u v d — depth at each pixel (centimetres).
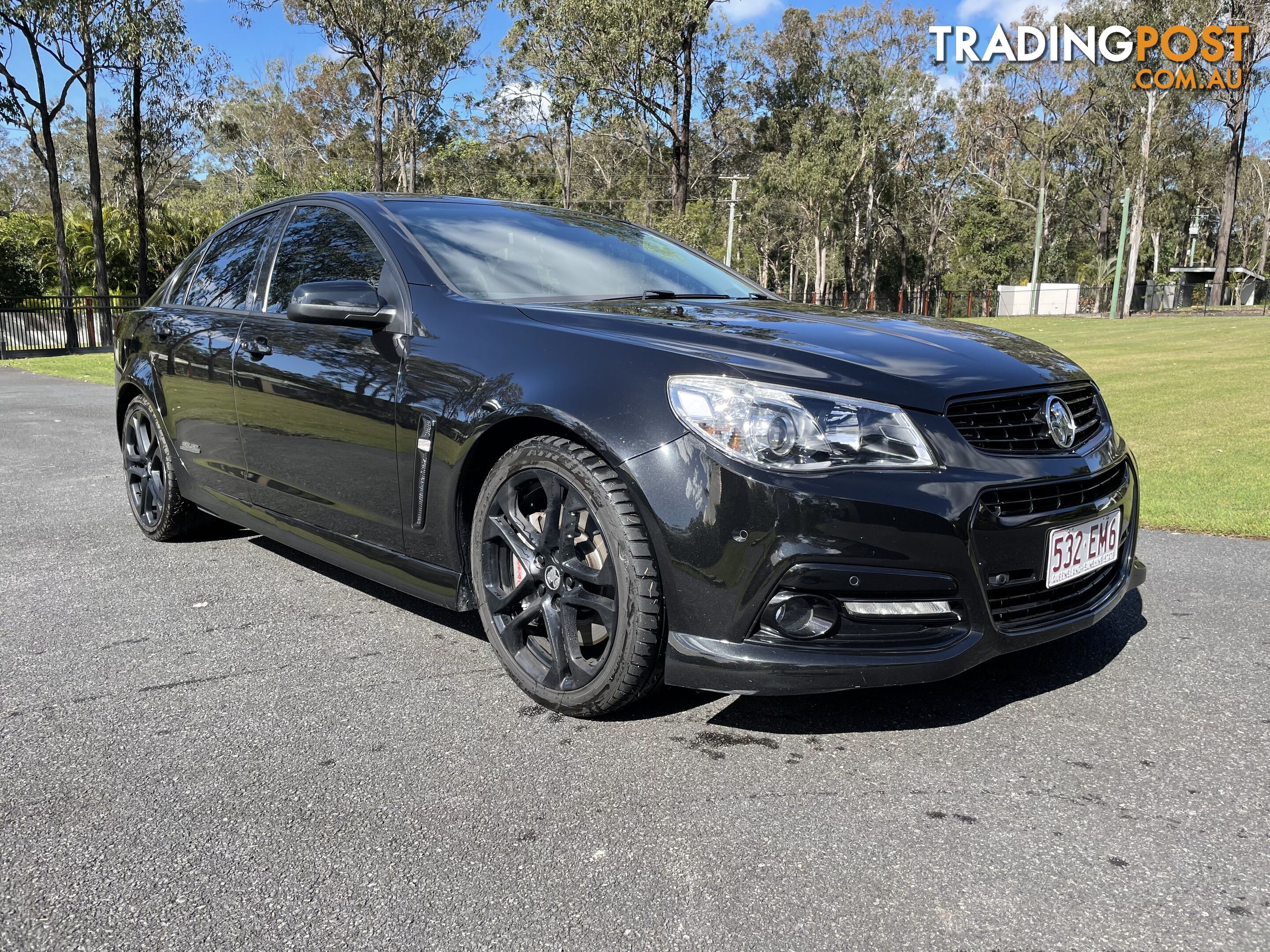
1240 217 7225
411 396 271
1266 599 342
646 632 223
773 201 5528
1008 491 224
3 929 159
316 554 324
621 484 225
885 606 215
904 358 238
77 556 404
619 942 156
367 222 322
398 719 244
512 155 5419
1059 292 5053
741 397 215
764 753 225
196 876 175
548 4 2956
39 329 2486
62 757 223
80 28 2653
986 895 168
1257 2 4628
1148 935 157
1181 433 776
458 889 171
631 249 360
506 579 261
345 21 3278
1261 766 216
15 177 7362
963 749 226
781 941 156
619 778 212
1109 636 303
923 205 6200
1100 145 5416
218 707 251
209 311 384
